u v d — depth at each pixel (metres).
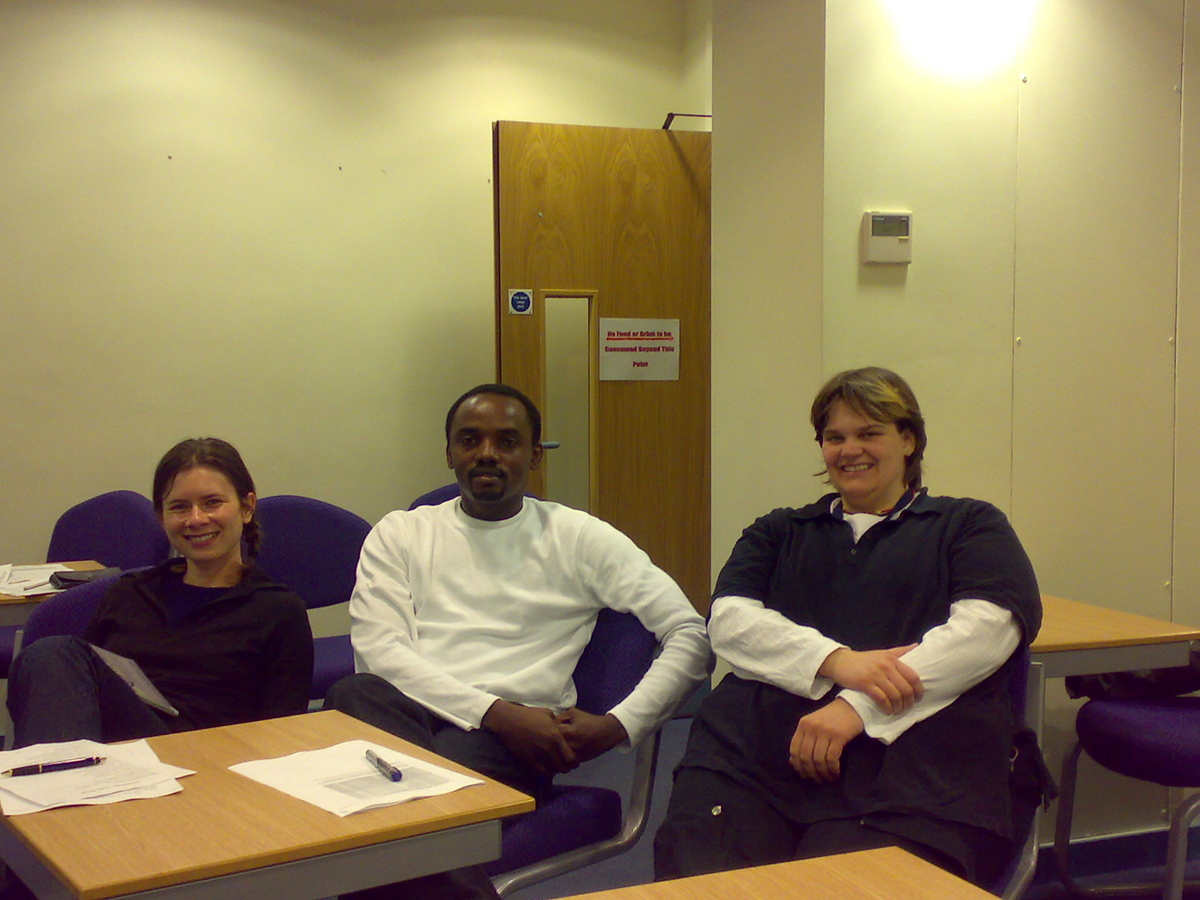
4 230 3.79
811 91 2.38
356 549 3.00
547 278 4.09
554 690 2.02
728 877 1.02
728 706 1.82
